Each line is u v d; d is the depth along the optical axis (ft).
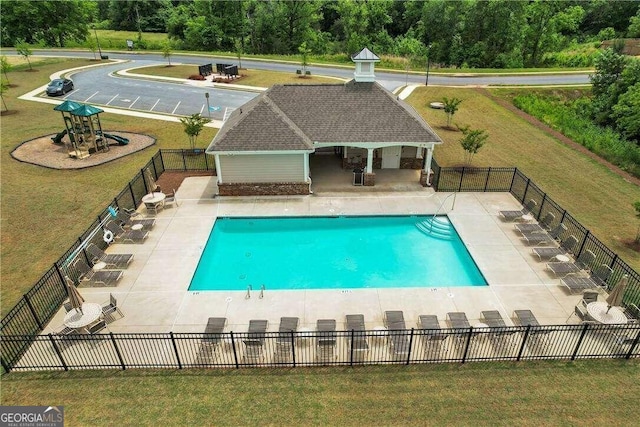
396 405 38.93
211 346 45.34
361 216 74.02
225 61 240.12
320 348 45.47
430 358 44.34
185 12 337.52
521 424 36.99
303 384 41.34
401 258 63.77
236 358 42.70
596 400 39.34
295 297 54.29
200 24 305.73
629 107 137.49
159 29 379.14
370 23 320.91
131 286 56.29
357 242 67.87
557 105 162.71
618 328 44.21
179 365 43.09
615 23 311.27
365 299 53.88
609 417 37.65
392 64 232.32
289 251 65.67
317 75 200.54
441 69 221.66
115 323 49.93
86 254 61.16
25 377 42.45
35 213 74.95
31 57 235.40
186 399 39.73
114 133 117.19
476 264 60.70
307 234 69.92
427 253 65.00
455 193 79.56
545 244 64.69
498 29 275.80
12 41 294.66
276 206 76.89
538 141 115.85
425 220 73.36
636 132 136.05
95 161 97.76
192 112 138.31
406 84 179.11
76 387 41.16
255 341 42.52
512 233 68.23
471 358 44.32
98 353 45.50
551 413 38.04
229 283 58.34
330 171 91.61
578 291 54.70
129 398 39.91
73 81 178.60
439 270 60.95
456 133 121.29
